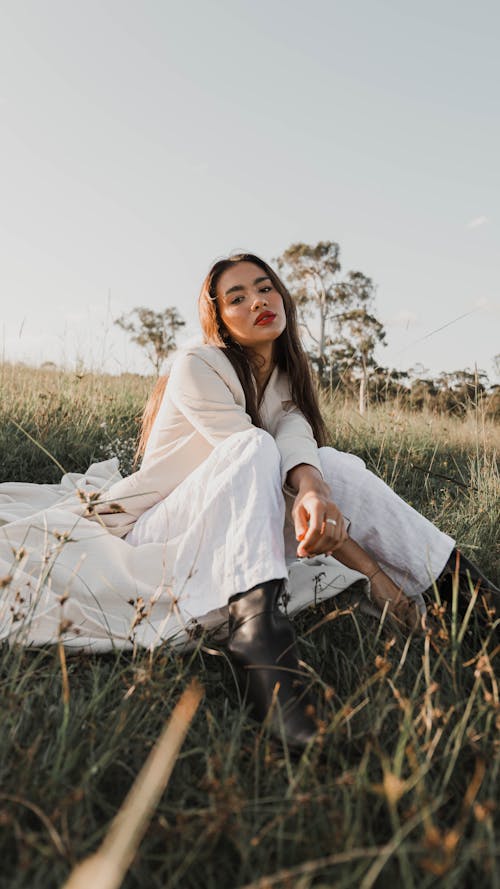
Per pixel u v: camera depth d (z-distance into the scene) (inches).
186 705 64.5
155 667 76.1
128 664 84.4
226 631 86.4
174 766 63.6
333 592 93.8
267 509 80.7
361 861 50.2
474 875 50.3
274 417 113.2
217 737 68.6
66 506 112.7
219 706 76.6
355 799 56.9
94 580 92.9
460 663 78.5
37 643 84.3
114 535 107.0
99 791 60.8
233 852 53.4
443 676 77.7
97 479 139.9
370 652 83.4
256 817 55.6
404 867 46.6
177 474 108.0
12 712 64.7
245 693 71.5
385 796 55.4
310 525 80.8
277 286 112.3
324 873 49.6
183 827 51.4
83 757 61.7
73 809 54.8
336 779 59.8
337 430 245.6
